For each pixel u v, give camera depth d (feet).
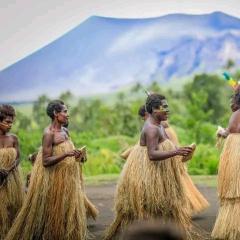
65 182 24.43
